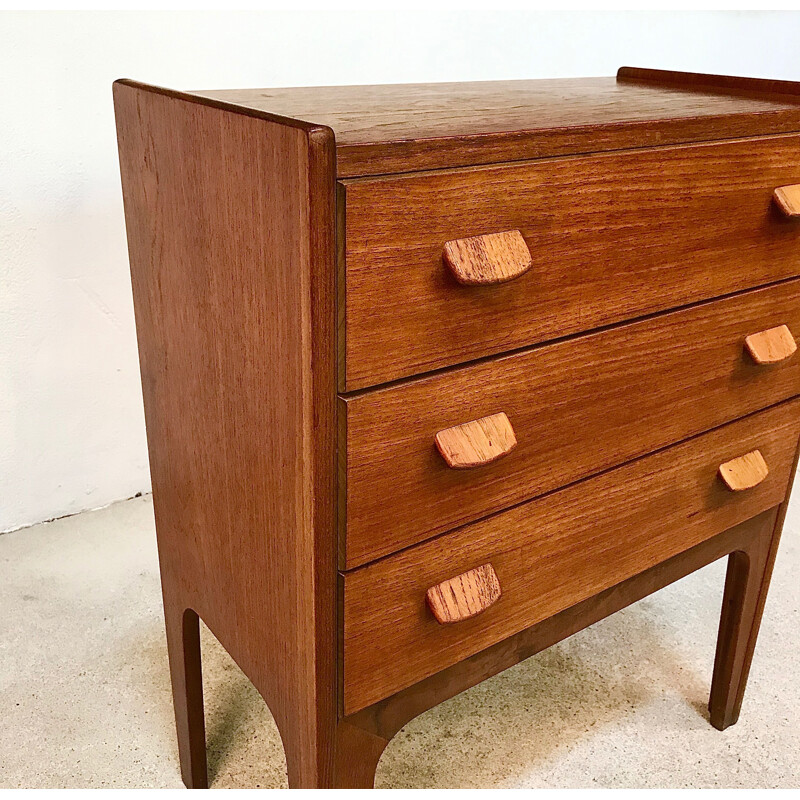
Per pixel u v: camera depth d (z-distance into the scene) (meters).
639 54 2.20
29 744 1.20
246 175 0.68
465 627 0.85
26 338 1.62
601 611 1.02
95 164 1.59
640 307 0.88
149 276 0.90
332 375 0.67
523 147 0.72
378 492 0.73
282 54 1.71
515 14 1.96
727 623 1.23
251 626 0.88
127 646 1.40
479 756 1.21
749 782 1.18
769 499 1.16
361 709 0.81
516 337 0.78
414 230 0.67
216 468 0.87
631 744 1.24
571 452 0.88
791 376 1.10
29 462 1.69
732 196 0.91
